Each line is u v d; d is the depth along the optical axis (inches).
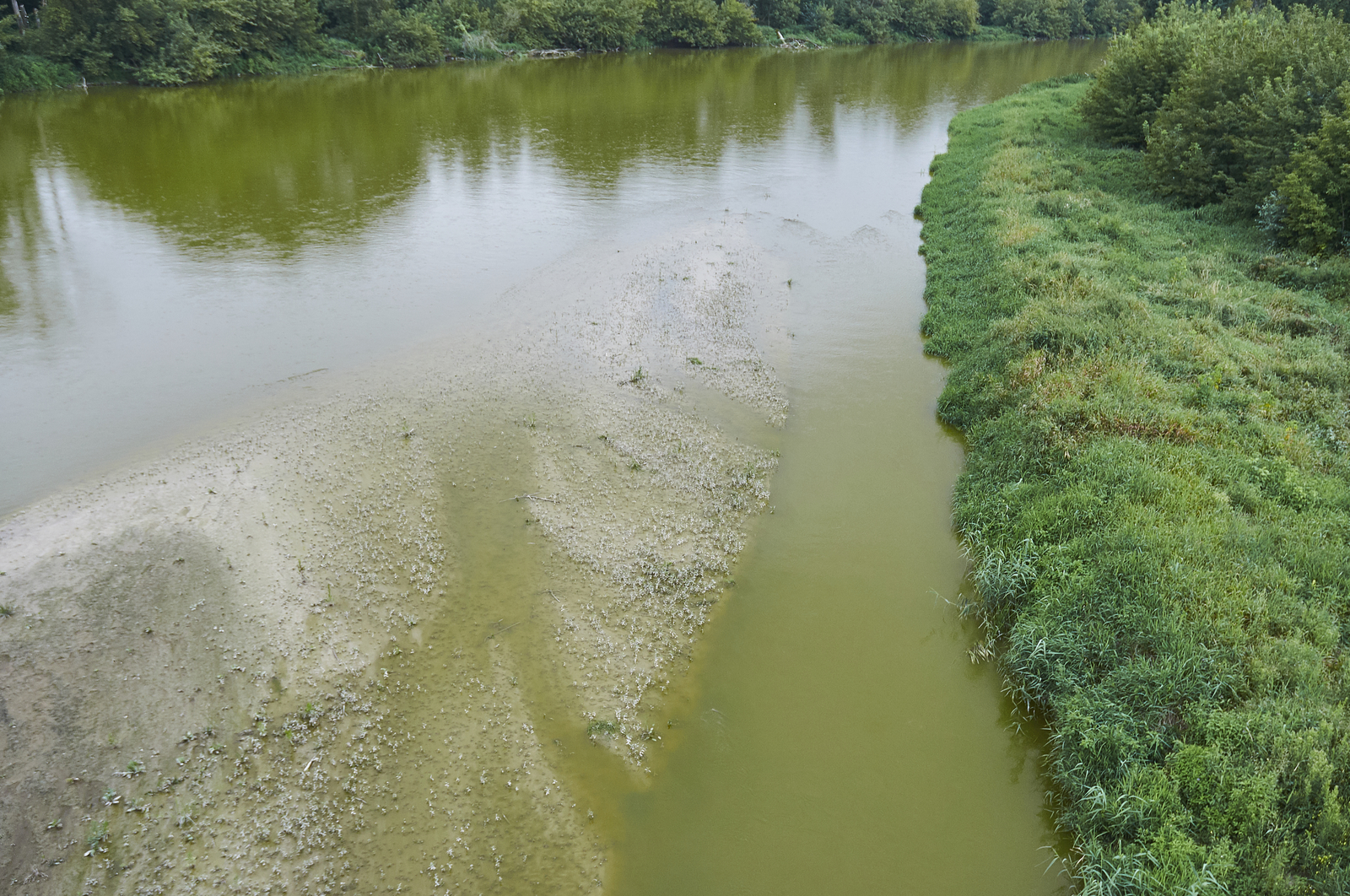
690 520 511.5
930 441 602.9
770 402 643.5
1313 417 539.8
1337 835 292.8
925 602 458.3
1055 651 390.6
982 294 770.8
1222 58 919.0
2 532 466.3
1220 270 752.3
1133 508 453.1
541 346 701.3
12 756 347.9
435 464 545.0
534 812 344.2
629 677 406.6
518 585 454.3
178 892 308.0
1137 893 296.4
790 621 444.1
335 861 321.4
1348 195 755.4
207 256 863.7
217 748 357.7
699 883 321.4
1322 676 353.7
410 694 390.3
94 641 401.1
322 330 718.5
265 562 454.6
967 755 373.7
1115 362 593.9
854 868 327.0
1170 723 349.1
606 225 999.0
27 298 755.4
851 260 926.4
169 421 579.2
